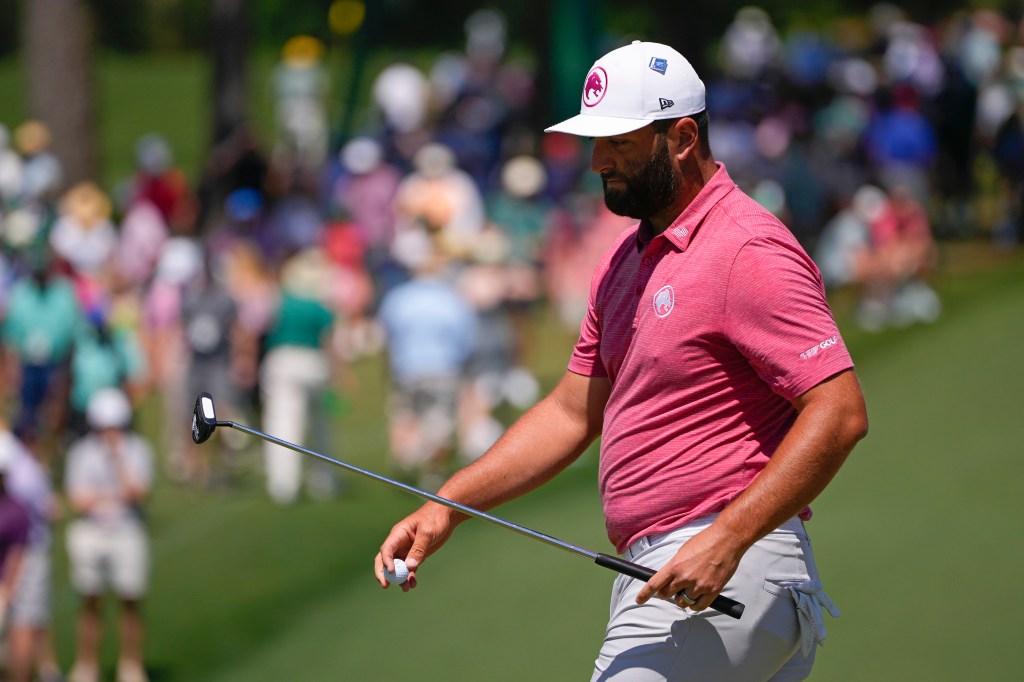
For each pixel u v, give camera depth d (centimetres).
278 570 3638
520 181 5297
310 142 7206
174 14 15200
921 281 5497
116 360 4056
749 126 6306
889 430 4219
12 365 4288
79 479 3120
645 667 1262
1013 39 6906
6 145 6031
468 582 3459
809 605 1265
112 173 9550
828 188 5953
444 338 4172
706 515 1258
